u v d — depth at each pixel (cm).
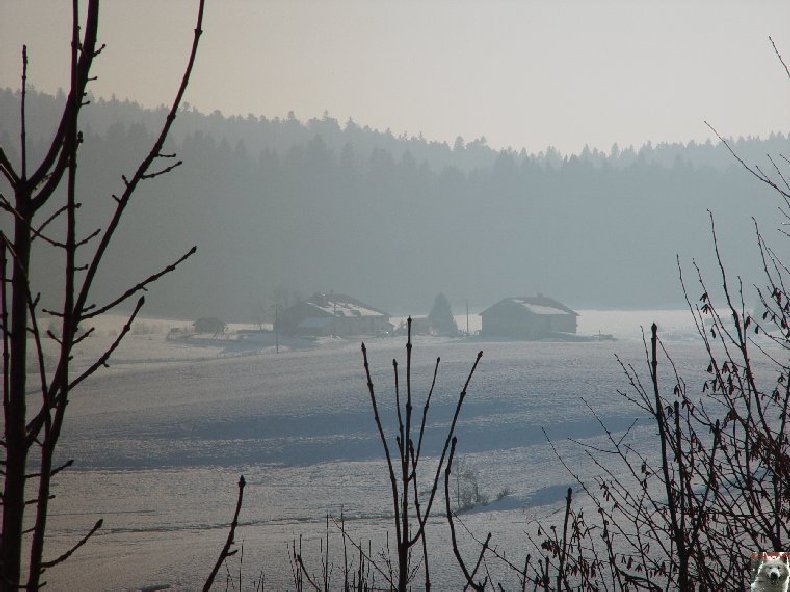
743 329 1683
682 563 1424
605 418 17312
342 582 5428
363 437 18012
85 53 843
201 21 873
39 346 783
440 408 19900
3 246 768
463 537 7419
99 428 19912
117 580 7088
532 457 15025
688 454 1661
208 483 14700
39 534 758
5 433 772
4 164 802
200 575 6869
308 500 12900
